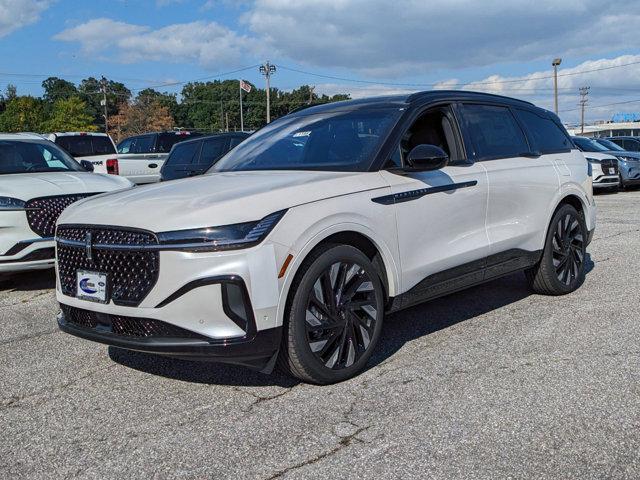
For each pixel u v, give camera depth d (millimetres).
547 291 5871
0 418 3598
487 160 5062
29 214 6465
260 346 3488
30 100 85500
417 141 4605
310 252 3729
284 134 5059
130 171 14094
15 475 2965
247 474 2891
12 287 7098
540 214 5496
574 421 3295
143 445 3215
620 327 4863
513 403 3531
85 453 3158
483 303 5730
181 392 3879
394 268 4172
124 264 3584
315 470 2895
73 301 3879
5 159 7840
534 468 2852
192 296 3410
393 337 4805
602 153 18281
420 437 3168
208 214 3473
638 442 3062
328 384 3885
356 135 4559
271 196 3662
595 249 8398
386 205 4109
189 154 11648
